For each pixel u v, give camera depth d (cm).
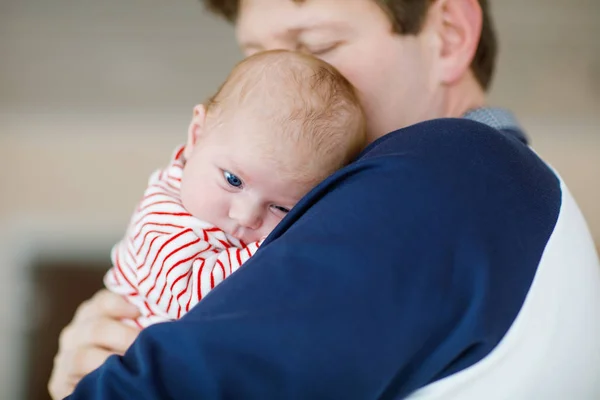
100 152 334
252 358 67
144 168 334
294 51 105
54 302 323
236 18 119
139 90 337
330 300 70
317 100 101
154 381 67
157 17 334
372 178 77
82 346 115
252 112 101
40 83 334
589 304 91
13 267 324
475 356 77
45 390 319
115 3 331
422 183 76
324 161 102
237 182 102
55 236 329
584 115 340
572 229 92
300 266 71
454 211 75
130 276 110
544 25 338
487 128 89
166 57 336
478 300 74
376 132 109
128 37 335
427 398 77
